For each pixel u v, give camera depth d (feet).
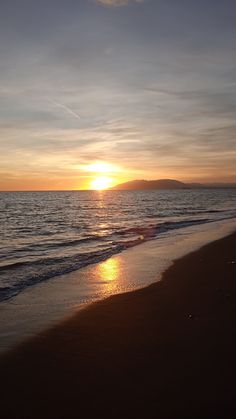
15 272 45.62
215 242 66.08
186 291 34.37
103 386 17.90
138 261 51.80
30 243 76.13
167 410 15.81
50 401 16.75
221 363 19.69
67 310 30.22
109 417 15.49
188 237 77.41
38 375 19.16
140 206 248.93
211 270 43.01
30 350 22.31
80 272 45.37
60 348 22.53
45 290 36.91
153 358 20.68
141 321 26.86
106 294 34.96
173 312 28.45
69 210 210.18
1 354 21.80
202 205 257.34
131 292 35.06
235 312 27.55
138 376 18.74
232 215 148.87
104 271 45.65
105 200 390.42
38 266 49.52
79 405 16.38
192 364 19.72
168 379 18.29
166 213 172.24
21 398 17.03
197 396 16.72
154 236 81.92
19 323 27.27
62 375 19.10
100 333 24.84
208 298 31.63
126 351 21.77
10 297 34.45
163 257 54.24
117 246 67.82
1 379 18.79
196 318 26.78
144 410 15.87
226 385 17.51
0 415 15.74
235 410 15.64
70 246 70.33
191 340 22.88
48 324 26.89
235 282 36.65
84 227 110.52
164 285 37.14
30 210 212.43
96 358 20.98
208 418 15.21
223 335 23.40
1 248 69.21
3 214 176.55
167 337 23.57
